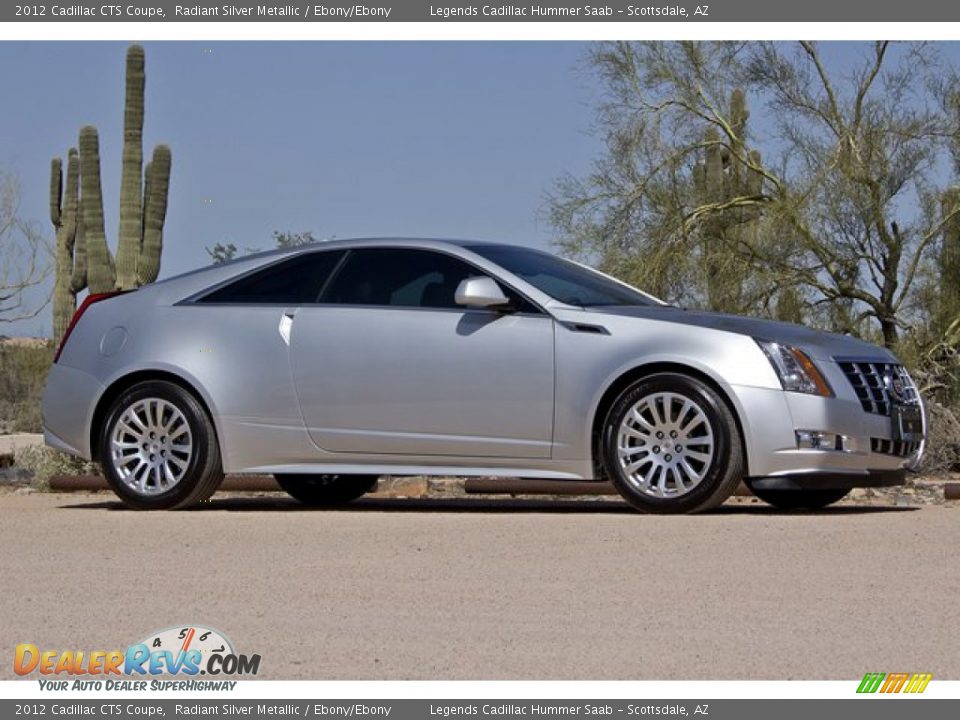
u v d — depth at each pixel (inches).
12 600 265.3
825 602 255.3
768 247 815.7
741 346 374.0
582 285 413.4
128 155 974.4
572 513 389.4
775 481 370.9
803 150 822.5
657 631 233.3
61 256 1261.1
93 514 398.9
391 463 404.2
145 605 259.0
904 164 812.6
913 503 473.7
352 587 273.3
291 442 410.6
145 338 424.8
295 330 411.5
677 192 840.9
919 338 797.2
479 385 392.8
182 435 417.1
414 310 402.9
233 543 331.3
